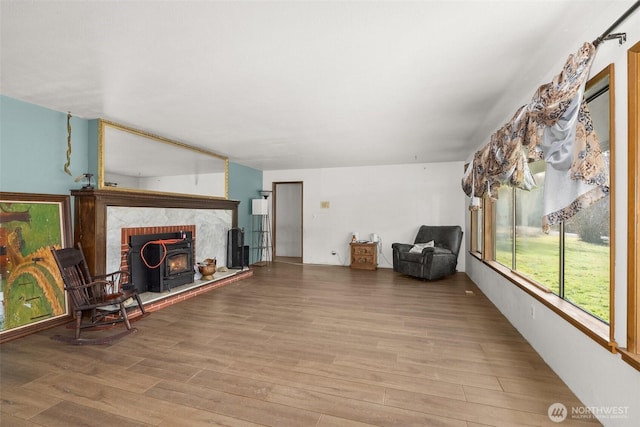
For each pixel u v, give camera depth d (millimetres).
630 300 1393
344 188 6754
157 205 4074
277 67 2188
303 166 6727
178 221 4516
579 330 1800
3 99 2734
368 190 6582
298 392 1907
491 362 2293
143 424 1612
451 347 2555
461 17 1610
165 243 3979
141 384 1991
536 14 1583
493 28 1710
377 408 1748
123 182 3658
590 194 1611
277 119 3412
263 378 2070
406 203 6324
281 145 4699
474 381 2029
